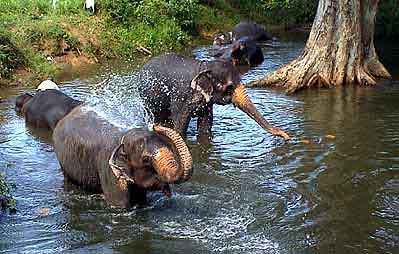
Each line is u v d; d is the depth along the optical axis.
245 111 10.41
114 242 6.77
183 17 22.75
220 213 7.46
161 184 7.30
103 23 19.75
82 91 13.68
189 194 8.01
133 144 7.23
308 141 10.16
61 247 6.67
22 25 17.39
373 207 7.61
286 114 11.98
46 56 16.80
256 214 7.43
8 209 7.57
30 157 9.52
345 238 6.83
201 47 21.48
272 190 8.14
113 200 7.60
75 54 17.50
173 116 10.83
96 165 7.88
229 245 6.67
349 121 11.39
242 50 18.03
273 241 6.75
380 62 17.00
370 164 9.05
